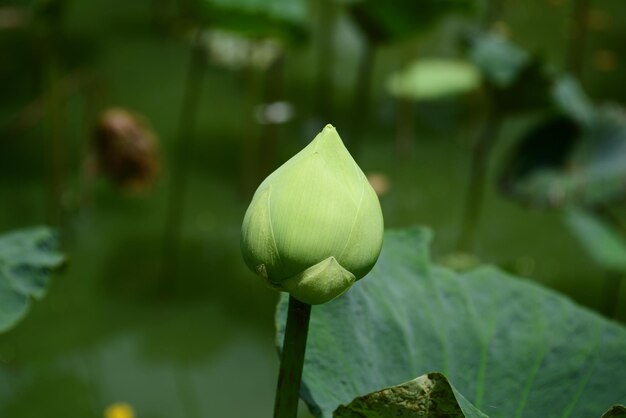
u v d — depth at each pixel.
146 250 3.01
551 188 2.67
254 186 3.35
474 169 3.49
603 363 1.38
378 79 4.12
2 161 3.32
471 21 4.47
